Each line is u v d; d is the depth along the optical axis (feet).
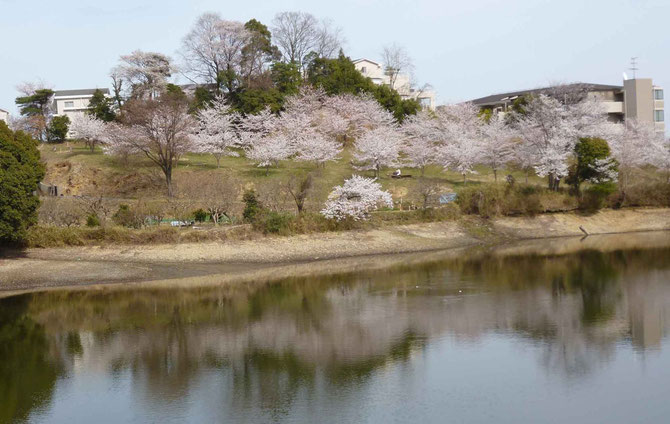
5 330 95.04
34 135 290.35
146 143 204.13
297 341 86.53
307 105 251.60
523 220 193.26
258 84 263.90
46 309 107.55
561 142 201.57
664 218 200.64
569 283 120.06
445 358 77.92
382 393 67.21
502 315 97.14
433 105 369.71
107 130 219.20
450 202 190.60
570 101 238.89
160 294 117.80
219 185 181.37
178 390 69.87
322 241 161.89
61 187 216.13
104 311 105.91
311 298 112.68
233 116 248.11
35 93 317.22
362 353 80.69
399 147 236.02
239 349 83.61
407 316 97.91
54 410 65.31
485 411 62.13
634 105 288.92
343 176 222.28
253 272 139.03
